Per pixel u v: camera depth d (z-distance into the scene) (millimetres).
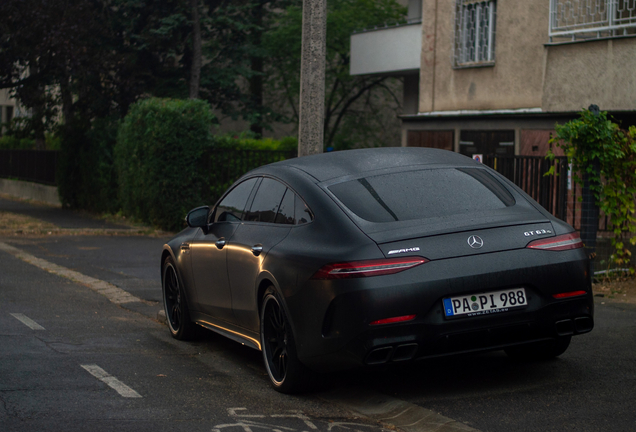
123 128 19672
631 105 13523
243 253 5820
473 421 4508
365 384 5430
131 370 5973
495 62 17047
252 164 17547
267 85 35469
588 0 14477
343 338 4664
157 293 9992
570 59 14750
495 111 17047
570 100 14812
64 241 16297
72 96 24656
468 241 4797
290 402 5102
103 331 7566
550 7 15227
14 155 33281
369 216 4984
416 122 19641
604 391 5035
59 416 4715
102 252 14453
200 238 6742
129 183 19484
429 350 4695
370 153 5883
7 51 20281
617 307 8039
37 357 6320
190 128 17703
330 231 4965
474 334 4750
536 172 10734
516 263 4809
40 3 20125
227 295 6191
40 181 29609
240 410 4898
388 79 35000
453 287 4668
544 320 4891
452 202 5207
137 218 19609
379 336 4586
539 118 15812
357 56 24078
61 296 9703
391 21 32312
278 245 5359
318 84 8070
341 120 36406
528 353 5902
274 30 33438
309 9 8031
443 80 18719
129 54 23547
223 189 17719
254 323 5762
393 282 4609
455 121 18266
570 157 9430
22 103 22203
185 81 25812
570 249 5043
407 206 5098
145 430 4461
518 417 4555
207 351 6781
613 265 9711
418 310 4617
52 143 32375
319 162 5801
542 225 5070
